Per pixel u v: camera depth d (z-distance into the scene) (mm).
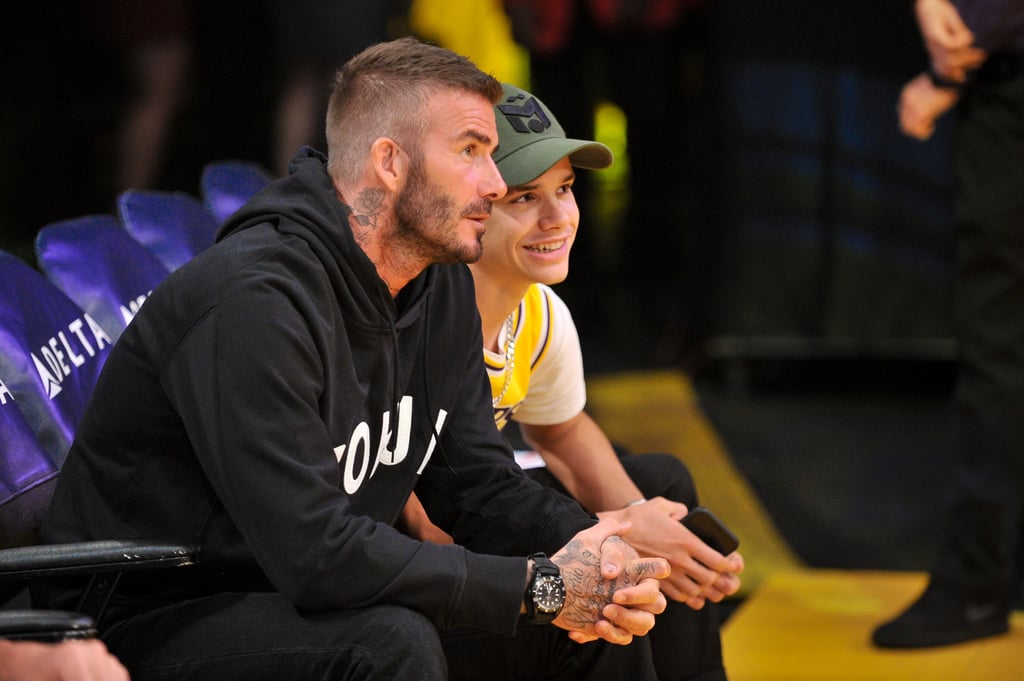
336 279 6242
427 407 7066
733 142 18109
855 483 14930
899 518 13938
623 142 21938
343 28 18109
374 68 6445
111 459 6273
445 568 5965
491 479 7379
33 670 5219
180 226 8688
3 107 19250
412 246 6508
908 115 10891
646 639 7020
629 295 22203
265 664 5891
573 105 21594
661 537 7340
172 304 6074
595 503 8414
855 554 12992
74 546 5742
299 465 5840
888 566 12711
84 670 5215
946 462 15656
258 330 5871
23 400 6891
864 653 10453
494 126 6535
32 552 5660
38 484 6602
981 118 10383
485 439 7422
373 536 5914
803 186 17984
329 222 6254
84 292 7676
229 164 9727
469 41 19594
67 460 6461
